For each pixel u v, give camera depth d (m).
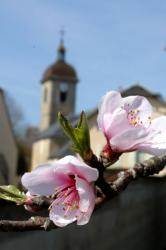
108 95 0.19
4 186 0.21
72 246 0.98
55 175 0.18
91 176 0.17
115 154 0.19
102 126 0.19
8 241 0.74
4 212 0.63
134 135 0.18
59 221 0.17
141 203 1.45
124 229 1.32
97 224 1.14
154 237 1.52
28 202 0.20
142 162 0.22
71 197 0.18
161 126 0.19
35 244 0.82
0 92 3.46
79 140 0.18
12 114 7.04
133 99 0.19
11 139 3.62
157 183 1.57
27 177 0.18
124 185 0.21
